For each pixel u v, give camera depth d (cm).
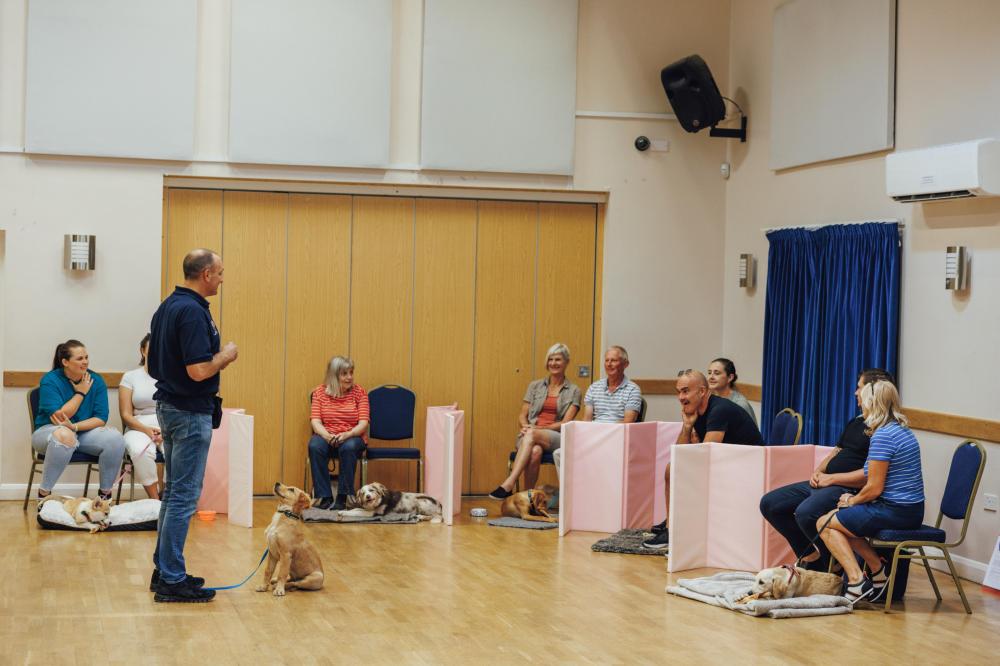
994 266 612
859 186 733
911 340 678
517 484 816
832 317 740
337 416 816
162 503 530
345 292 870
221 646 454
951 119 647
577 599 552
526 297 902
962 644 488
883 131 700
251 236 852
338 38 836
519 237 899
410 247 880
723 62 912
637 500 735
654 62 901
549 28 873
